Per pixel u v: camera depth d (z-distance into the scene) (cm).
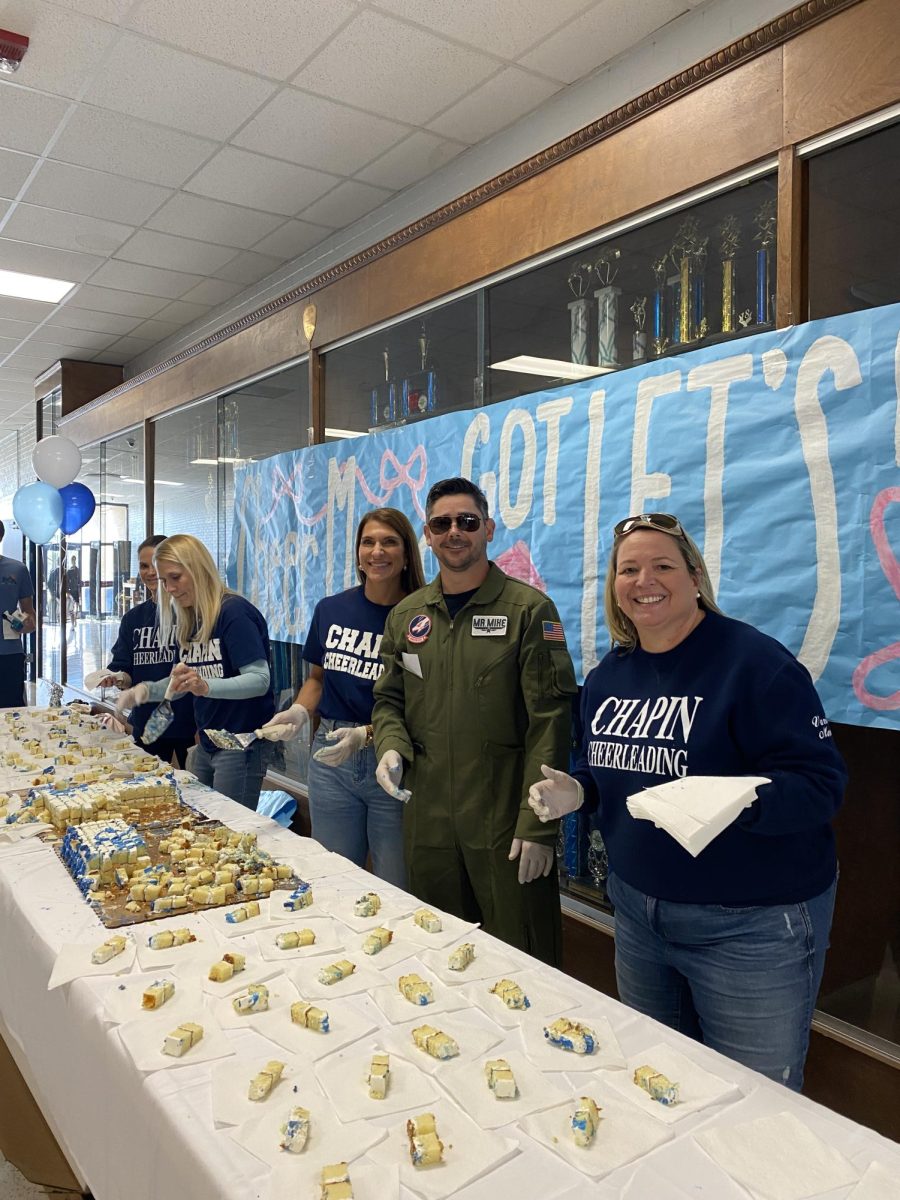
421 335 305
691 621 134
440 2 266
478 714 180
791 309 183
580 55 298
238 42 287
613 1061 99
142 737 288
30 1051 138
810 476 175
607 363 238
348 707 226
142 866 162
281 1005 113
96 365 733
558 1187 79
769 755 121
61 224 444
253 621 258
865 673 166
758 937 124
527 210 248
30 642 860
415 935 135
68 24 276
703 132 198
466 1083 95
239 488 422
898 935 177
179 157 371
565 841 254
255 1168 81
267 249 480
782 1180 78
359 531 226
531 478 246
